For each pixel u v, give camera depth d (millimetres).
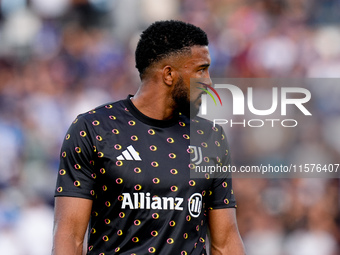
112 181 8656
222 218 9242
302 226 24516
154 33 9031
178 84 8945
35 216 24969
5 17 35688
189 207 8758
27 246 24266
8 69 33312
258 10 34062
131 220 8633
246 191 24875
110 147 8727
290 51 31844
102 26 35156
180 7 35094
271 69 31359
